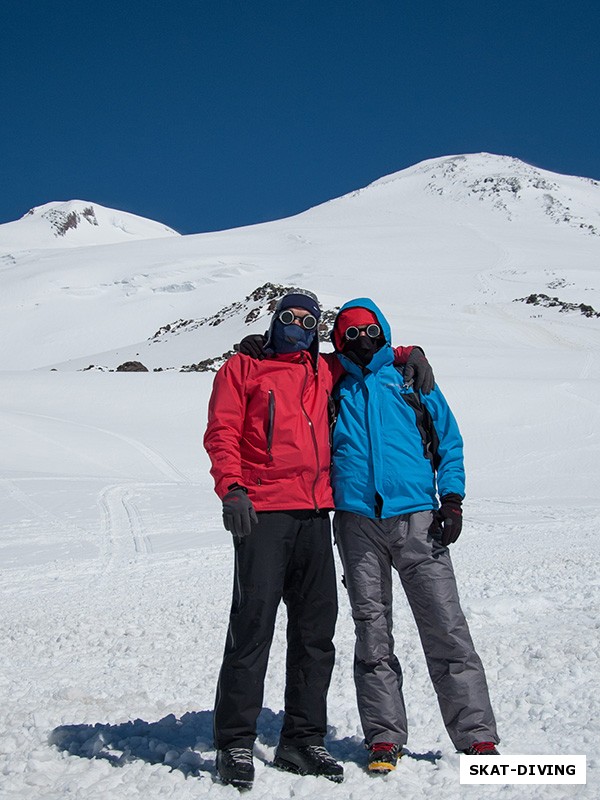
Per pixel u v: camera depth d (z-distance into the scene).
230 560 11.48
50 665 5.72
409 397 3.73
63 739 3.76
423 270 117.75
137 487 21.14
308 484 3.50
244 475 3.50
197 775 3.29
